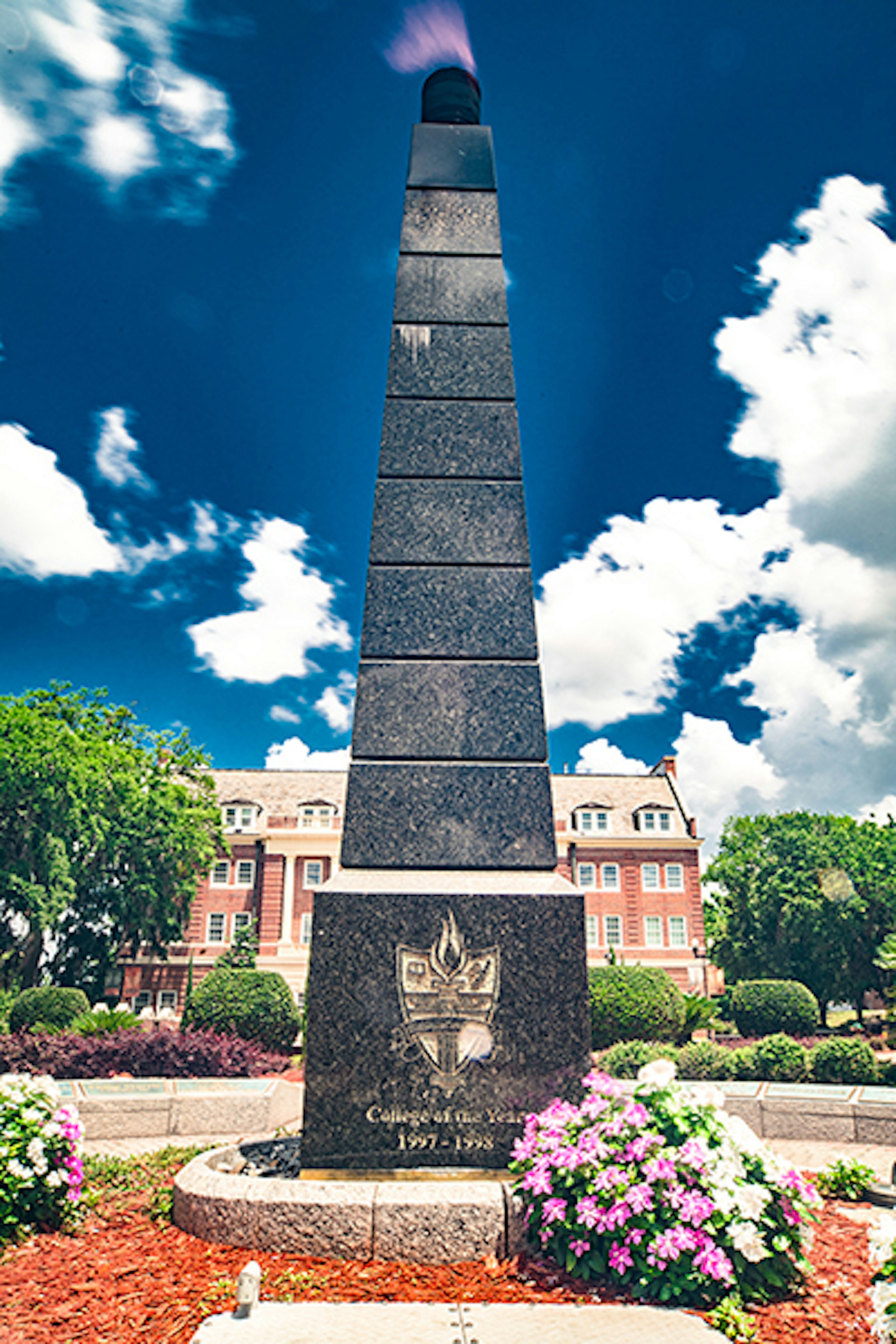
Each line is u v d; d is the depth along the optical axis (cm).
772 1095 1062
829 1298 452
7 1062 1382
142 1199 654
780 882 4491
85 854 3553
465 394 804
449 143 909
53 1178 566
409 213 869
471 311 832
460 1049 591
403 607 738
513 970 609
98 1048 1427
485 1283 456
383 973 604
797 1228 476
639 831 4956
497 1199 497
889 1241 367
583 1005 605
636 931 4712
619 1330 388
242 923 4697
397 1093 582
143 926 3809
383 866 662
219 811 4203
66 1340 394
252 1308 404
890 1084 1452
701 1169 466
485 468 783
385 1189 509
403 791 684
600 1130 495
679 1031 2045
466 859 666
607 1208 464
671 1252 434
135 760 3850
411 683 716
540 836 675
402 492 772
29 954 3450
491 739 702
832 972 4316
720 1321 411
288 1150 712
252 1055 1539
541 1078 589
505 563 755
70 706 3878
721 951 4784
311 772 5278
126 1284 459
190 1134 1088
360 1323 391
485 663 726
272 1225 502
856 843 4544
